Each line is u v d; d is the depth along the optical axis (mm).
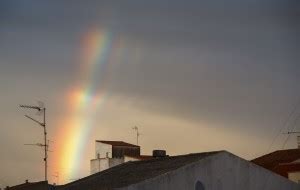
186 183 31531
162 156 42875
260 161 55719
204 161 32562
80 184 41406
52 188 43781
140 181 30250
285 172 49406
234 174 33625
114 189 29641
